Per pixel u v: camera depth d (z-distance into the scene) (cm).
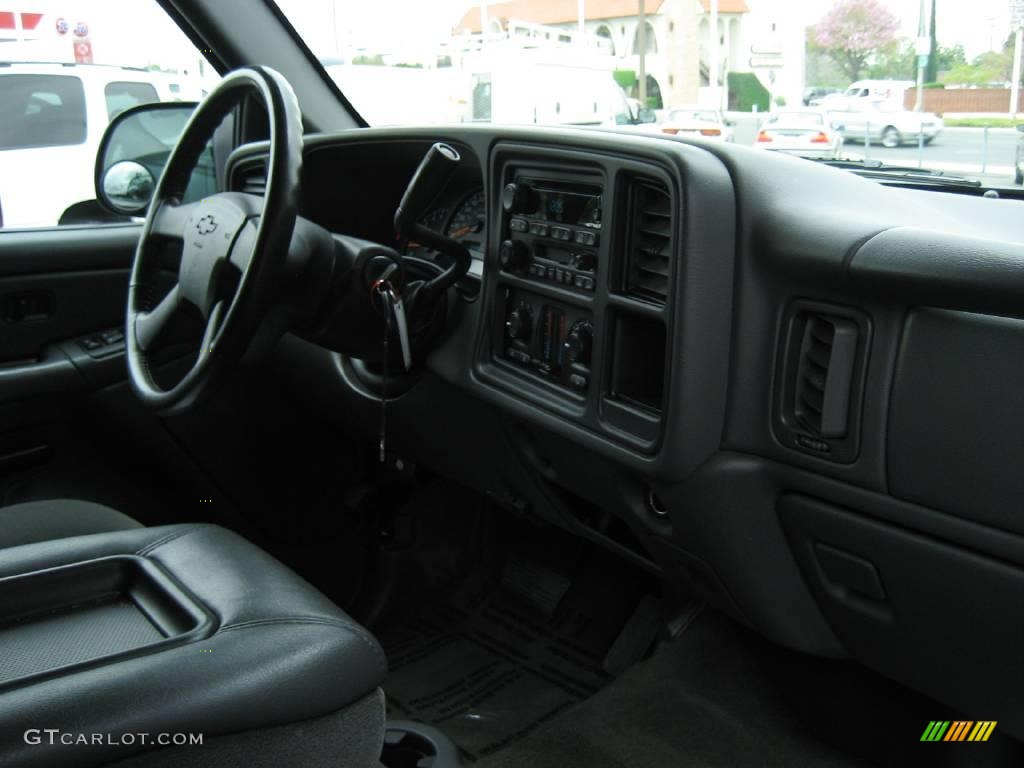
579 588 205
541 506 177
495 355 161
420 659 197
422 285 160
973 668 119
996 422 103
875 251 108
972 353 104
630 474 146
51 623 100
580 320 144
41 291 194
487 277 159
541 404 149
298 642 92
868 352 113
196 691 82
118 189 217
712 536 135
